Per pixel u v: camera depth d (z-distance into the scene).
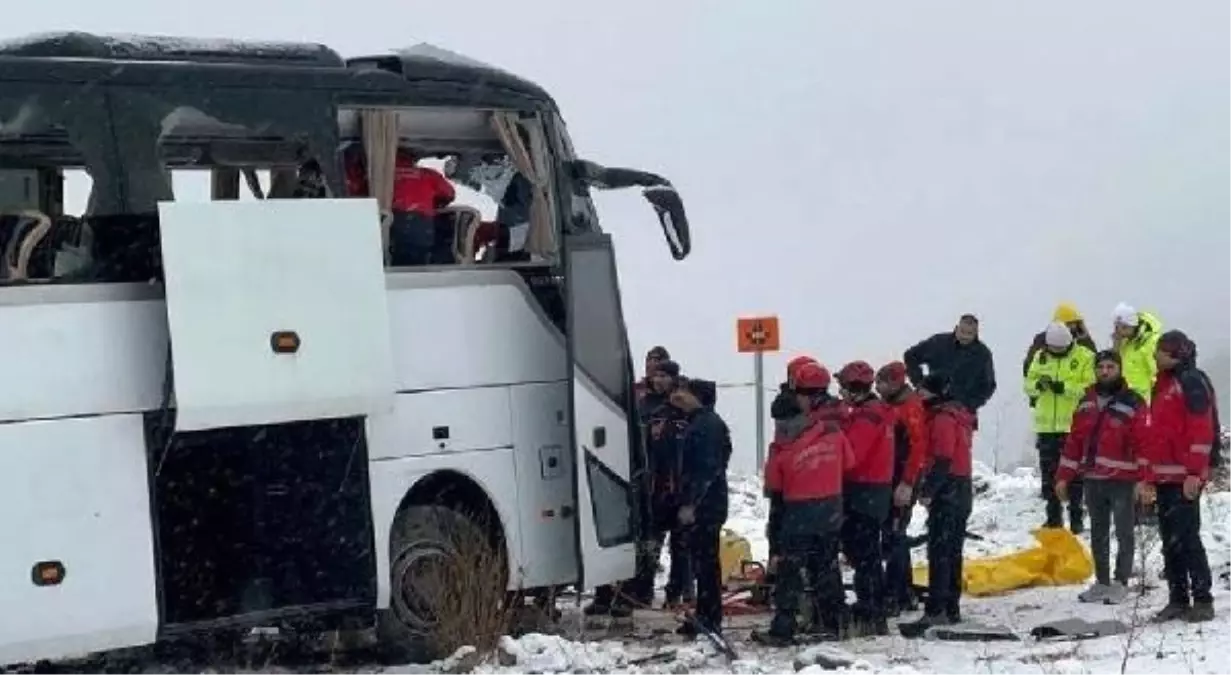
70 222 10.99
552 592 13.15
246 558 11.60
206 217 11.05
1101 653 11.57
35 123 10.76
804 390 12.55
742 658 11.94
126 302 10.95
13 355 10.55
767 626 13.59
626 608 14.15
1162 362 12.98
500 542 12.59
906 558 13.95
